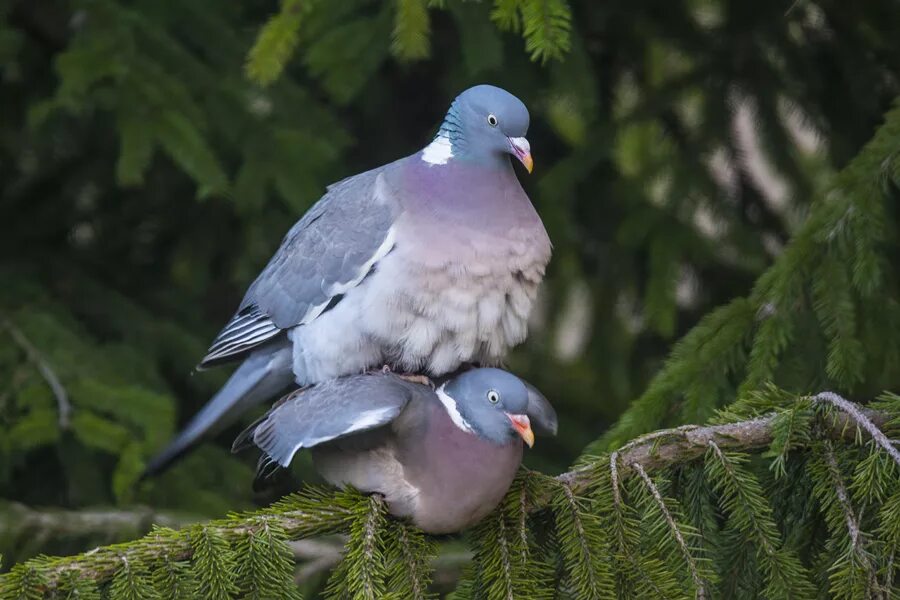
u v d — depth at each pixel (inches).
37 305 437.7
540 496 294.0
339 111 496.7
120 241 491.2
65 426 389.4
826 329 332.5
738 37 449.4
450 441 290.7
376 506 292.7
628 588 274.8
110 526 396.5
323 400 297.0
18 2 458.0
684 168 448.5
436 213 333.4
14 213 480.4
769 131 449.1
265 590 276.4
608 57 472.7
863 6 440.1
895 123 350.9
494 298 334.0
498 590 282.2
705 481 292.4
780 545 291.0
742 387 329.4
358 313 337.7
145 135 398.9
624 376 485.7
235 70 429.7
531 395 317.4
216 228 481.7
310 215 364.8
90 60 403.9
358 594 273.9
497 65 387.2
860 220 338.0
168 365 456.4
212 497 413.1
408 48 344.2
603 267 473.4
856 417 277.7
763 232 471.2
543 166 483.5
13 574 260.8
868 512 280.7
